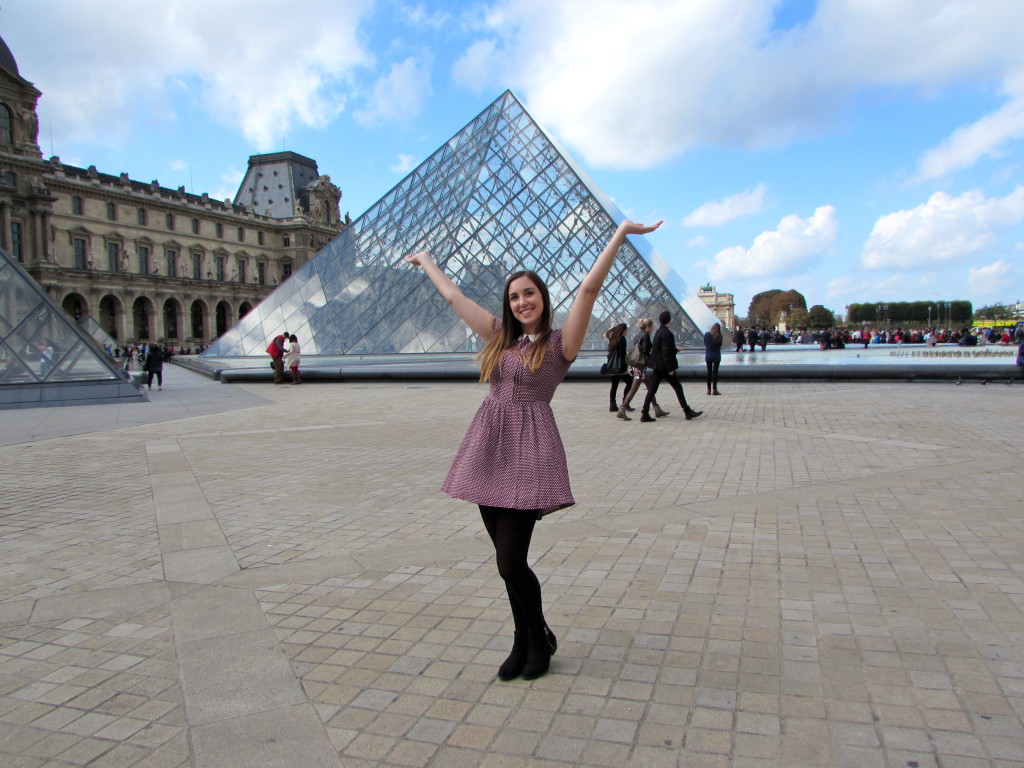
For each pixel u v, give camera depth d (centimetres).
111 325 11956
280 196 16450
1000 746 316
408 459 1083
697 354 3281
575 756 318
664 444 1172
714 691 374
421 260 460
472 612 489
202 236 13588
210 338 13600
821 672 391
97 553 640
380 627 466
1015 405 1611
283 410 1828
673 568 566
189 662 419
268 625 472
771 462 994
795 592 509
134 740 339
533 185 3697
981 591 500
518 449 384
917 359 3325
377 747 328
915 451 1041
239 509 791
